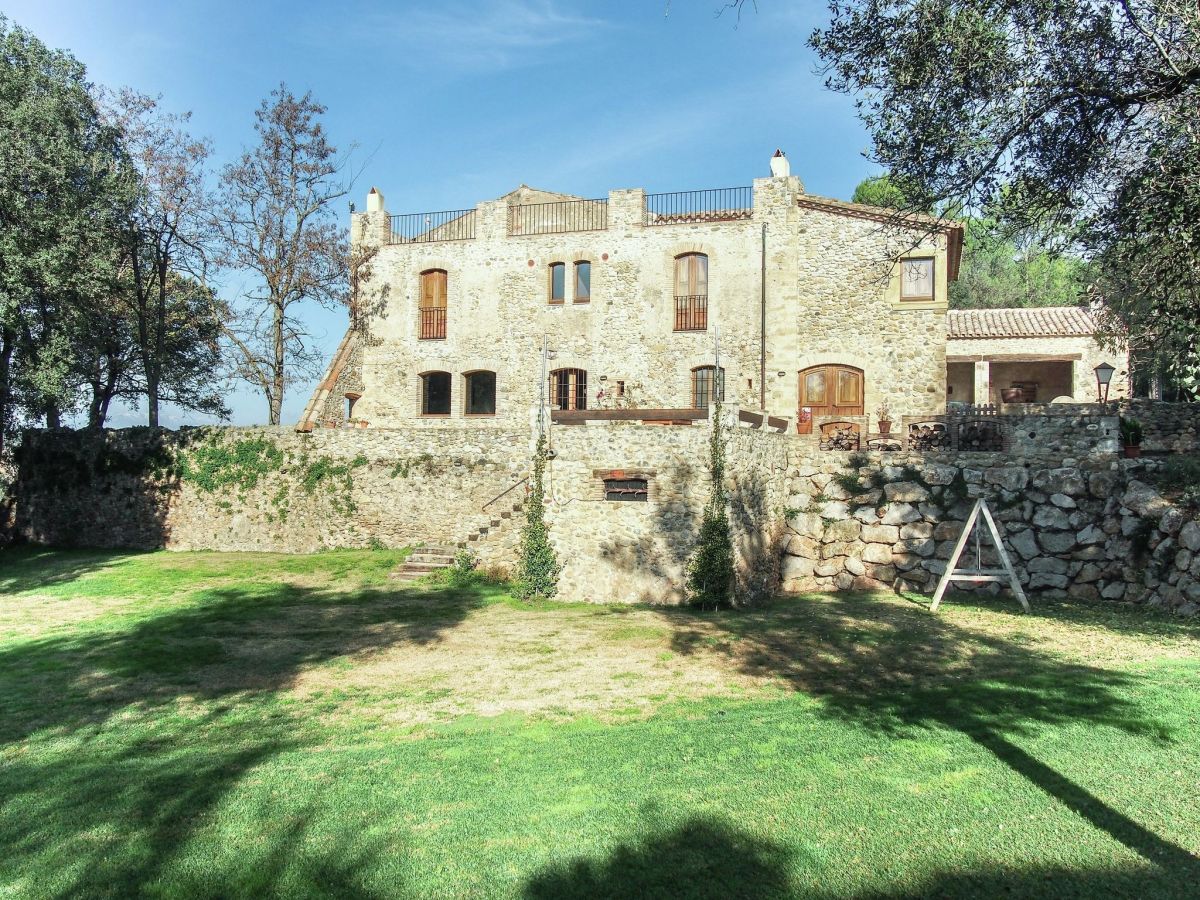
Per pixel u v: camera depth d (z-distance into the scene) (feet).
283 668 39.14
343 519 72.69
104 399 92.68
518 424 79.97
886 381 70.08
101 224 73.82
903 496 57.31
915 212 31.78
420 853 20.52
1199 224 26.13
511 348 80.53
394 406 83.97
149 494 79.51
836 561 58.29
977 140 28.27
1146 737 26.68
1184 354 31.55
